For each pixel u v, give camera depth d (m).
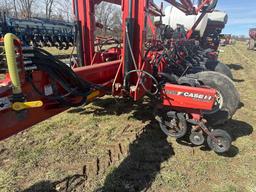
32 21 6.13
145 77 3.60
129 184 2.88
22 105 1.81
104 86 3.24
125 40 3.32
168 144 3.80
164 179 2.99
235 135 4.25
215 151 3.50
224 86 3.98
